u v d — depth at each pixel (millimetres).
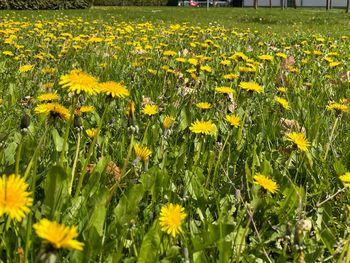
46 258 974
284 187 2109
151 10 31094
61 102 3359
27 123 2000
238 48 7648
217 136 2830
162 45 6527
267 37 11156
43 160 2160
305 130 3029
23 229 1490
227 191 2145
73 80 1586
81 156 2246
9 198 983
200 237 1723
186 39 8906
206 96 3854
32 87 4027
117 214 1738
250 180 2107
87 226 1582
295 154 2605
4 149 2129
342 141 2916
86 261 1468
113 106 3402
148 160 2258
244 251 1693
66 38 7016
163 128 2514
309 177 2436
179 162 2262
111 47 6746
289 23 20516
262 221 1932
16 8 26531
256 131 3004
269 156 2609
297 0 55688
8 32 6891
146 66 5410
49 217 1606
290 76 4938
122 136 2682
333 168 2566
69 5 29328
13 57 5820
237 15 26281
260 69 5520
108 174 2125
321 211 2035
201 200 1999
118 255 1457
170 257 1572
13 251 1511
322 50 8141
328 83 4961
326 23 20422
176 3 57250
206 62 5934
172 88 4008
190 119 2857
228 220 1868
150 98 3838
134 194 1760
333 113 3357
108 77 4656
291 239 1702
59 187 1615
